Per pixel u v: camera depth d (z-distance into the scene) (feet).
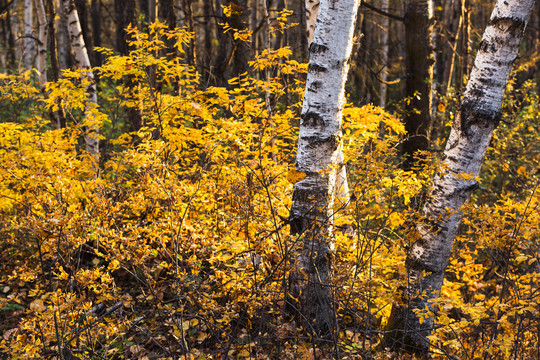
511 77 27.84
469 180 11.68
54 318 8.64
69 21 20.25
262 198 11.91
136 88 15.51
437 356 11.67
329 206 12.02
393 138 11.87
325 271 11.69
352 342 10.47
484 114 11.40
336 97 11.80
